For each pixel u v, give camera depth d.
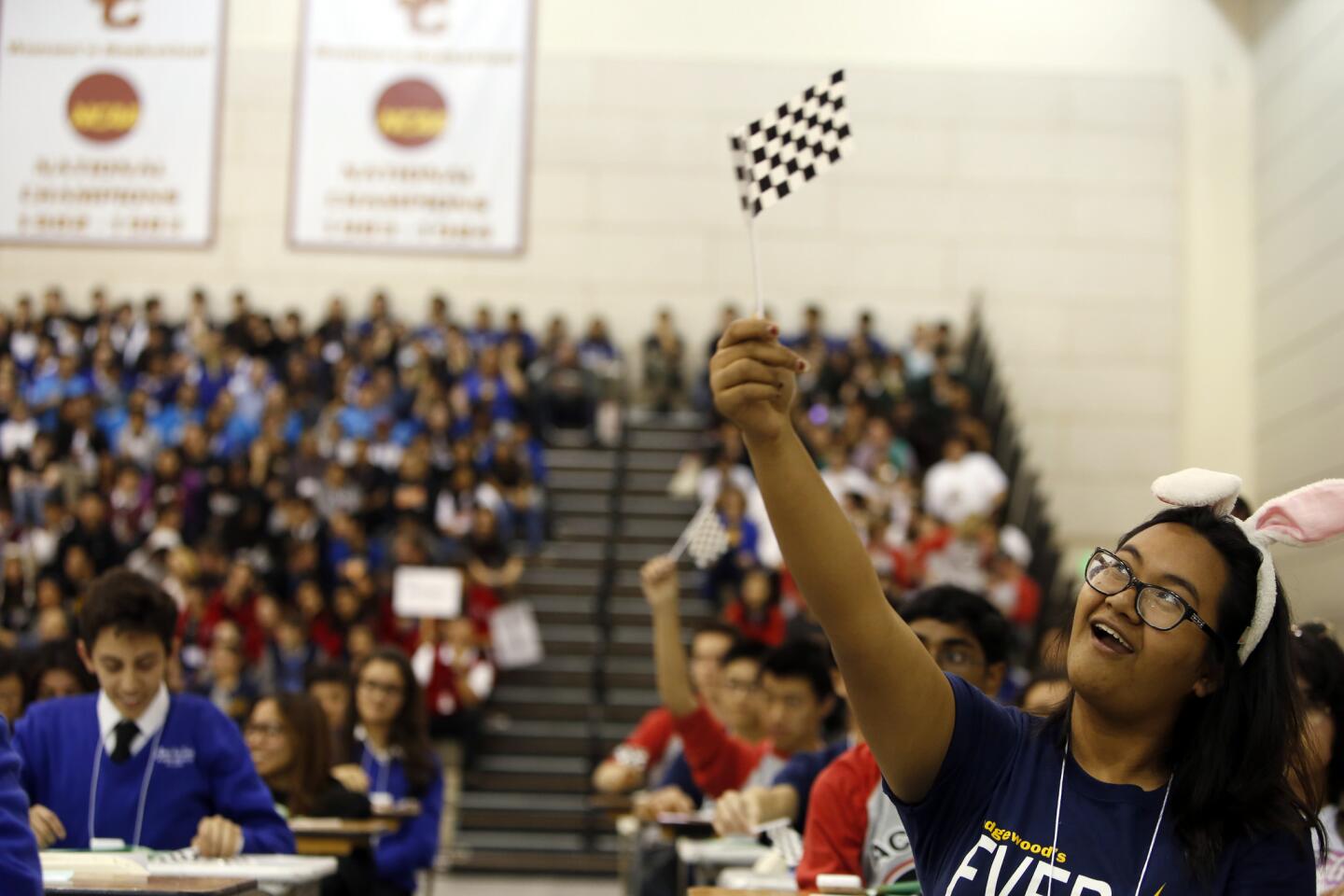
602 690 12.29
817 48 17.67
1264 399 16.50
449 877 11.04
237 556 13.26
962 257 17.33
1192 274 17.11
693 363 17.19
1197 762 2.17
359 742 6.39
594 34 17.72
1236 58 17.31
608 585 13.10
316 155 14.34
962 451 14.36
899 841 3.56
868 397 15.47
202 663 11.60
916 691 2.17
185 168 13.76
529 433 15.51
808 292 17.34
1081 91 17.44
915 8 17.66
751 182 2.15
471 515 13.41
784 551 2.09
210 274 17.28
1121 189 17.31
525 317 17.34
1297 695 2.22
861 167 17.44
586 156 17.55
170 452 14.23
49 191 13.73
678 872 6.24
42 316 16.69
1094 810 2.18
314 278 17.30
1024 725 2.30
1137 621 2.16
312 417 15.25
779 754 5.38
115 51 13.83
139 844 4.25
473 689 11.84
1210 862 2.12
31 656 5.32
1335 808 3.73
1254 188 17.03
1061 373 17.11
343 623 11.66
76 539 13.07
